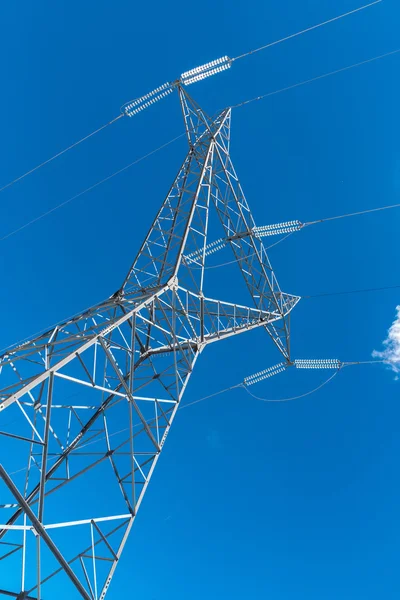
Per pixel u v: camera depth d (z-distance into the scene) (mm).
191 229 22734
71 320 18469
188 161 27031
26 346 16531
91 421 18625
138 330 23391
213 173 26609
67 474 16328
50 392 11109
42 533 9789
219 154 26828
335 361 29438
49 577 11539
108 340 16266
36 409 14273
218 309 22594
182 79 25500
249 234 27438
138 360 23016
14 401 10328
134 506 12859
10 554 12766
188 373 18125
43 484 10234
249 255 27969
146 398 15281
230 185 26828
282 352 29906
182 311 19547
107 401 19766
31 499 15500
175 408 16359
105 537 11703
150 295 17047
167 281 18375
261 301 27375
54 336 17250
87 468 14938
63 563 9961
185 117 27297
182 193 24234
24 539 10648
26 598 10266
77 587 10164
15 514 15375
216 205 28250
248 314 25531
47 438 10656
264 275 27453
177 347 19719
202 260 22156
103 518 11961
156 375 19797
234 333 22844
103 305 19781
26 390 10625
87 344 12695
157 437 15375
